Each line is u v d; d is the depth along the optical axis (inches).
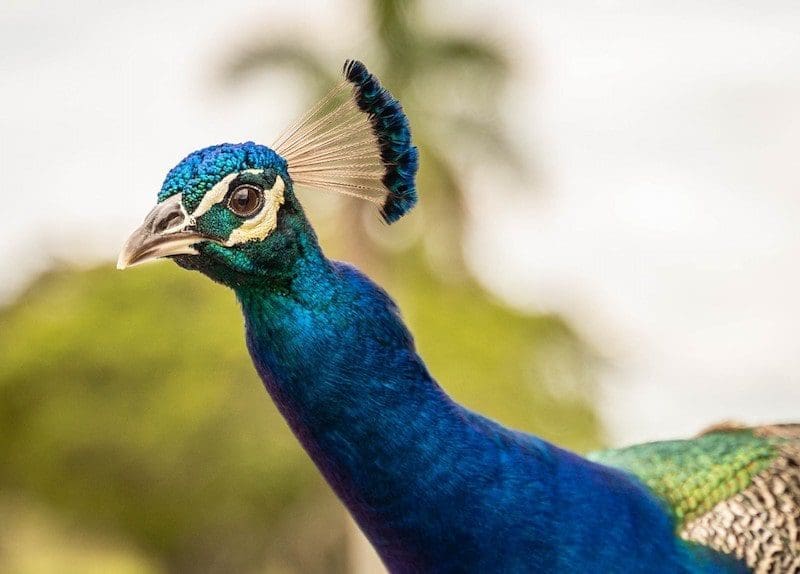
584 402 1357.0
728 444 256.7
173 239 198.5
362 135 216.2
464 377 1237.7
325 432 204.5
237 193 200.1
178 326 1416.1
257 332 205.5
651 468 248.8
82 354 1413.6
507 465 210.8
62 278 1553.9
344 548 1304.1
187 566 1368.1
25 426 1408.7
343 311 203.9
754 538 241.9
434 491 206.1
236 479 1323.8
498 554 209.9
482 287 1325.0
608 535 218.8
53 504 1392.7
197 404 1348.4
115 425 1360.7
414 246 1012.5
